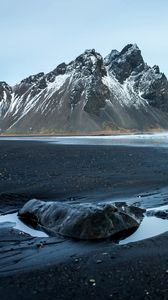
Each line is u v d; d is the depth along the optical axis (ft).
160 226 53.62
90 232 48.85
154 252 42.32
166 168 118.83
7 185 88.17
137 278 35.29
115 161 140.67
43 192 80.38
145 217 58.49
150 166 124.57
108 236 49.08
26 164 130.41
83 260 40.34
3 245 46.16
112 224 50.55
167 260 39.65
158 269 37.27
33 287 33.96
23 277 36.14
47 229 53.57
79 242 47.26
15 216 61.21
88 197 75.05
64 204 56.65
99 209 51.55
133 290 32.91
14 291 33.30
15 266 39.01
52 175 103.96
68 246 45.62
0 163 132.87
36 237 49.65
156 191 79.87
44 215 56.29
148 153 176.45
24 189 83.46
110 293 32.50
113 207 52.49
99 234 48.70
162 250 42.91
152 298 31.42
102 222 49.98
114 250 43.55
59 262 39.88
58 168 119.65
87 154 172.35
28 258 41.37
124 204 59.00
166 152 181.57
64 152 185.26
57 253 42.98
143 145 258.78
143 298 31.48
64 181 93.71
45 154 172.04
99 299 31.53
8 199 73.87
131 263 39.09
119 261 39.81
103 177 100.22
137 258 40.52
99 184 89.30
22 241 47.85
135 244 45.50
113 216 51.65
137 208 59.82
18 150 202.59
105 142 330.75
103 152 184.65
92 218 50.11
